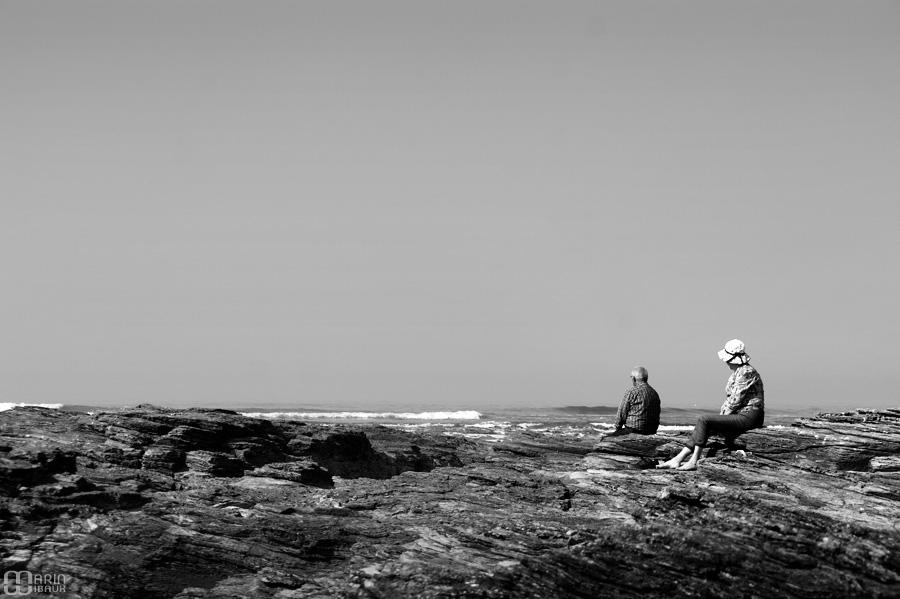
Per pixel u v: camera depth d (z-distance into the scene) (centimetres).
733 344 1764
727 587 1038
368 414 6756
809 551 1084
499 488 1712
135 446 1644
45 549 1280
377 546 1334
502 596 1066
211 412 1880
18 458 1423
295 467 1700
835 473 1706
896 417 1933
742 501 1244
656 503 1328
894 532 1122
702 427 1744
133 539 1314
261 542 1344
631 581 1062
